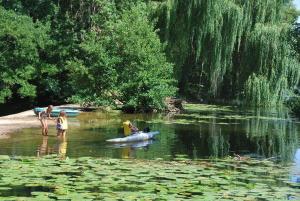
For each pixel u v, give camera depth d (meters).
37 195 9.60
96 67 32.47
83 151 16.55
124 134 20.70
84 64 34.12
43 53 37.12
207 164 14.66
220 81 43.00
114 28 34.00
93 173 12.15
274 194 10.35
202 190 10.57
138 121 27.64
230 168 14.03
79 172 12.25
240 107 41.69
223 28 41.31
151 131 22.98
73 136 20.31
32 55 33.97
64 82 38.12
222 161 15.48
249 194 10.30
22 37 33.03
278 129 26.72
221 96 45.41
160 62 34.22
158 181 11.43
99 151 16.72
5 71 32.84
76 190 10.22
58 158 14.61
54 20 39.38
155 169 13.04
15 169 12.30
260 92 39.69
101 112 31.84
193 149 18.19
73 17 40.22
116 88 32.59
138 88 32.81
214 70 41.56
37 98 39.47
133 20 34.62
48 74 36.66
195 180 11.69
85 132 21.73
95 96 32.50
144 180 11.45
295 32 39.38
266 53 39.78
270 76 39.88
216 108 40.00
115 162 14.11
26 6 39.66
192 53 43.41
